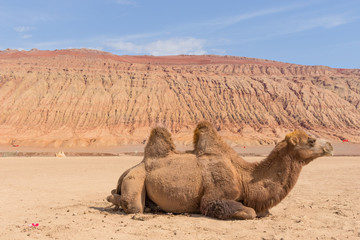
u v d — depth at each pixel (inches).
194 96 6510.8
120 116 5880.9
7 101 5964.6
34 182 658.8
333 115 6491.1
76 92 6190.9
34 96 6087.6
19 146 4972.9
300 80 7396.7
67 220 306.2
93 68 7170.3
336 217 311.4
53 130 5585.6
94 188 575.5
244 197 309.7
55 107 5915.4
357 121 6446.9
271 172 308.3
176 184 315.9
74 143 5083.7
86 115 5861.2
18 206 391.9
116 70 6820.9
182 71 7460.6
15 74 6579.7
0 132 5393.7
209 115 6186.0
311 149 299.3
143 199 329.7
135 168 339.3
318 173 833.5
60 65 7317.9
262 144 5285.4
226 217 296.7
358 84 7672.2
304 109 6501.0
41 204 407.8
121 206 334.6
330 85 7514.8
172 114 6038.4
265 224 281.7
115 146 5078.7
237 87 6830.7
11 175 803.4
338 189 530.3
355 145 5290.4
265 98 6712.6
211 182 309.9
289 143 304.7
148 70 7381.9
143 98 6195.9
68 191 534.9
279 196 304.7
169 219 299.6
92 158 1676.9
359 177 719.7
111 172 909.8
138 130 5600.4
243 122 6141.7
